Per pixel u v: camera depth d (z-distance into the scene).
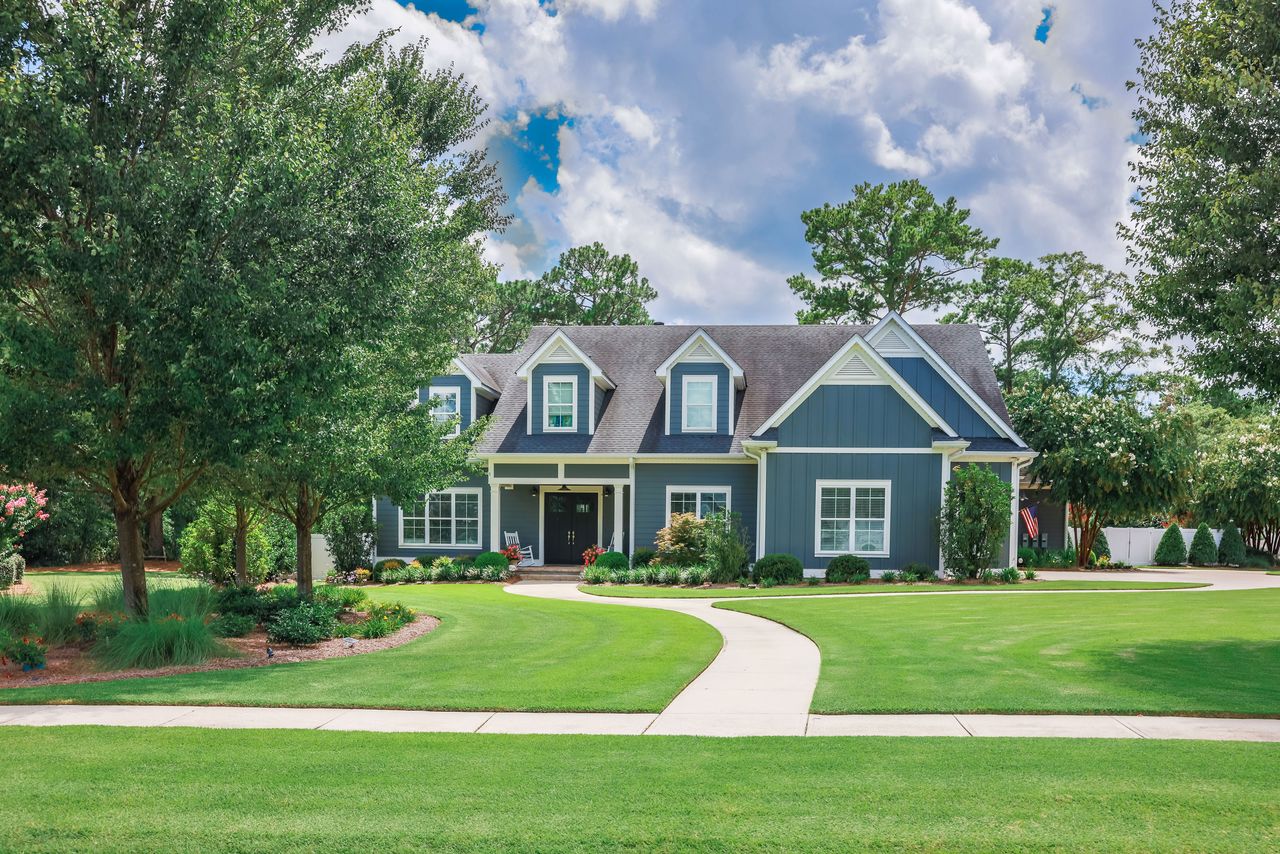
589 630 14.60
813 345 29.67
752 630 14.51
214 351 10.44
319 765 6.84
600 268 49.94
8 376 10.73
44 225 10.47
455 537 27.98
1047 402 31.89
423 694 9.54
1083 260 38.31
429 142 25.98
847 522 23.70
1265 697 9.05
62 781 6.45
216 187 10.73
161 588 15.67
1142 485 29.34
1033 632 13.61
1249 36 11.84
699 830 5.43
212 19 11.62
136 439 11.09
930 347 26.89
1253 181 11.02
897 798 5.95
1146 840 5.21
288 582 25.88
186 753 7.20
